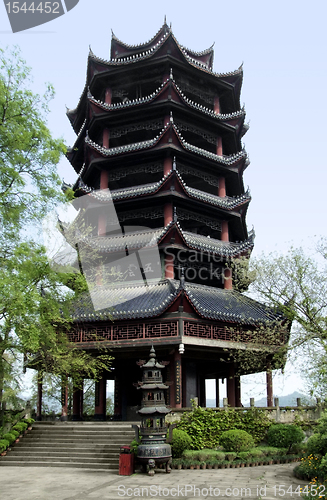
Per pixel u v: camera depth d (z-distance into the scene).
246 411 23.81
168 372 28.80
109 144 39.06
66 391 27.23
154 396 18.36
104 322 27.75
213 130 38.47
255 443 22.97
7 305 17.03
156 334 26.47
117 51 40.38
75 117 42.47
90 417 33.56
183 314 26.33
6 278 16.66
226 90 39.84
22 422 23.94
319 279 24.73
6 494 13.59
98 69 37.56
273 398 28.41
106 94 38.25
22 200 18.73
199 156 35.16
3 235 18.39
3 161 18.56
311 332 23.50
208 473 17.50
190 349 26.92
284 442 22.38
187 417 22.20
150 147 33.78
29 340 17.58
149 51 36.41
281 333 27.08
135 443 18.75
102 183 35.75
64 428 23.39
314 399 26.98
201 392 36.47
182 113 35.94
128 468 17.05
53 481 15.84
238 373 31.41
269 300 26.19
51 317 19.69
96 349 27.28
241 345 28.09
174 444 19.33
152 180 37.91
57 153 19.55
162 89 34.22
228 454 19.86
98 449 20.59
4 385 18.95
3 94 18.59
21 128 18.81
